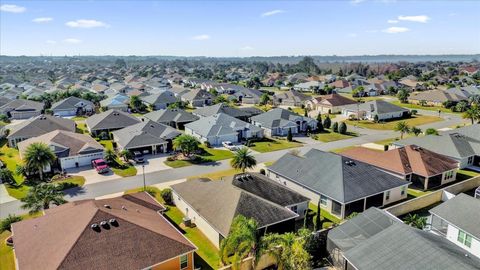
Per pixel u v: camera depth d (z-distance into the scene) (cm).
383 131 8694
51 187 3894
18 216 4012
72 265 2470
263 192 3991
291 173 4794
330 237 3170
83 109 11112
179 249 2845
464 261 2422
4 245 3366
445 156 5741
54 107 10712
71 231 2800
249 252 2784
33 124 7419
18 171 5184
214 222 3412
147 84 18862
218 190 3862
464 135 6519
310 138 7944
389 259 2564
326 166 4581
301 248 2839
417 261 2459
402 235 2739
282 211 3556
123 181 5166
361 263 2623
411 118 10231
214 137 7319
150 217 3350
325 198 4225
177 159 6209
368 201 4222
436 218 3703
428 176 4781
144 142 6538
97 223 2831
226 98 13575
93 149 5988
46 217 3247
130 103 11494
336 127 8519
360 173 4416
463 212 3456
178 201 4256
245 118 9556
